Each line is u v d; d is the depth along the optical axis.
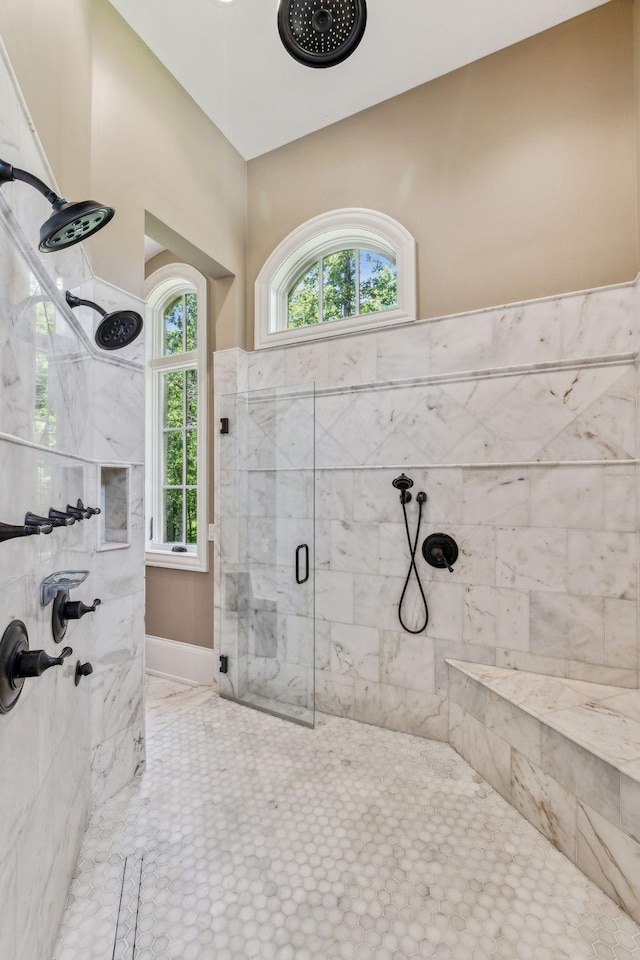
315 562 2.27
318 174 2.39
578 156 1.82
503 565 1.91
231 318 2.53
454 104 2.05
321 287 2.52
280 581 2.34
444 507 2.02
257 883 1.27
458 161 2.04
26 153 0.95
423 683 2.06
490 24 1.84
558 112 1.86
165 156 2.01
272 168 2.54
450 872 1.32
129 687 1.76
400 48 1.94
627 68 1.76
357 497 2.21
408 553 2.10
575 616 1.78
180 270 2.92
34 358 0.96
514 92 1.93
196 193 2.21
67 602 1.18
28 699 0.88
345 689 2.23
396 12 1.78
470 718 1.85
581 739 1.36
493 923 1.16
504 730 1.65
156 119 1.96
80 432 1.42
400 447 2.12
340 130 2.33
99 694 1.62
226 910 1.19
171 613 2.76
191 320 3.10
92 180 1.62
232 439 2.49
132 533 1.80
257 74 2.06
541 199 1.88
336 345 2.29
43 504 1.02
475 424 1.96
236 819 1.53
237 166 2.54
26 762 0.87
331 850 1.40
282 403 2.34
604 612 1.74
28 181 0.76
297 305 2.61
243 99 2.19
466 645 1.97
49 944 1.02
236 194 2.53
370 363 2.20
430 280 2.08
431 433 2.05
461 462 1.99
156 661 2.78
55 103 1.25
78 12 1.46
